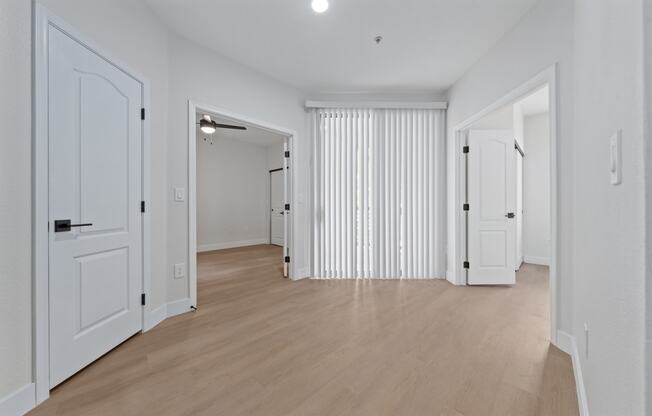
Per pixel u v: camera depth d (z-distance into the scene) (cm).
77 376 164
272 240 721
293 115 367
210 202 634
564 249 194
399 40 267
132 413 136
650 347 47
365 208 382
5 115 131
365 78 343
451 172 358
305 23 245
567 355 185
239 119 308
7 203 132
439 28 248
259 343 203
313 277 383
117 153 196
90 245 176
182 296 263
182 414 135
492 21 238
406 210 379
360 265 383
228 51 287
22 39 138
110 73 190
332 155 387
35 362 142
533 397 145
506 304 280
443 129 373
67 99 161
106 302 188
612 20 74
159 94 239
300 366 174
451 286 342
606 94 83
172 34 256
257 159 719
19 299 137
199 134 604
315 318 246
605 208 86
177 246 259
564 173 194
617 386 69
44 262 148
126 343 202
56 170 155
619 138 66
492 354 187
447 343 202
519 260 453
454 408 138
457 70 321
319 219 385
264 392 150
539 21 214
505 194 346
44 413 137
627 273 60
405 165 377
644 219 47
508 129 356
